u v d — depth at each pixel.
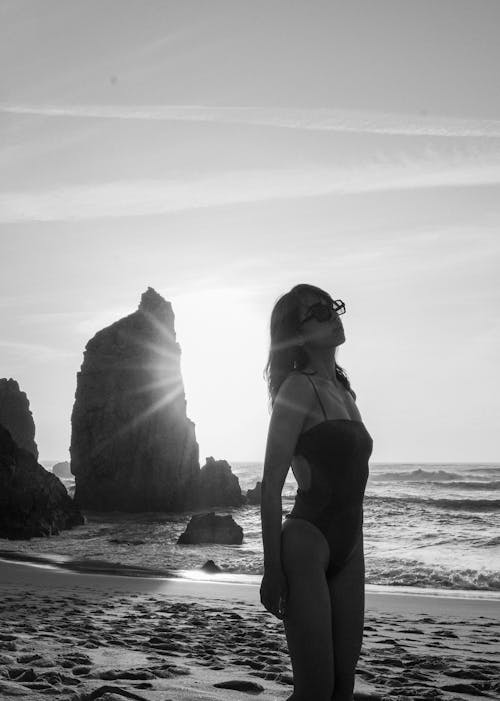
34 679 4.60
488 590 18.05
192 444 52.59
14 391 82.94
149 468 51.25
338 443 3.07
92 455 51.66
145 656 6.05
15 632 7.56
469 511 41.59
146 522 42.69
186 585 16.92
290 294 3.37
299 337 3.31
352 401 3.35
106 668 5.32
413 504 44.41
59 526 36.62
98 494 51.25
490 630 10.16
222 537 29.72
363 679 5.69
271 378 3.37
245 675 5.25
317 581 2.96
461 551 25.30
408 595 16.25
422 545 27.09
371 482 77.56
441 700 4.85
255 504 53.53
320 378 3.24
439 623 10.97
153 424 51.75
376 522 35.81
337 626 3.09
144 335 53.66
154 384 52.59
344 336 3.37
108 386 52.19
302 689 2.93
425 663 6.59
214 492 52.41
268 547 2.99
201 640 7.61
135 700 4.05
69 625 8.52
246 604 12.86
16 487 34.91
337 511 3.05
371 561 22.22
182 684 4.74
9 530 33.06
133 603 12.38
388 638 8.77
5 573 19.22
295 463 3.16
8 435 36.19
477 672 6.10
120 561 24.36
